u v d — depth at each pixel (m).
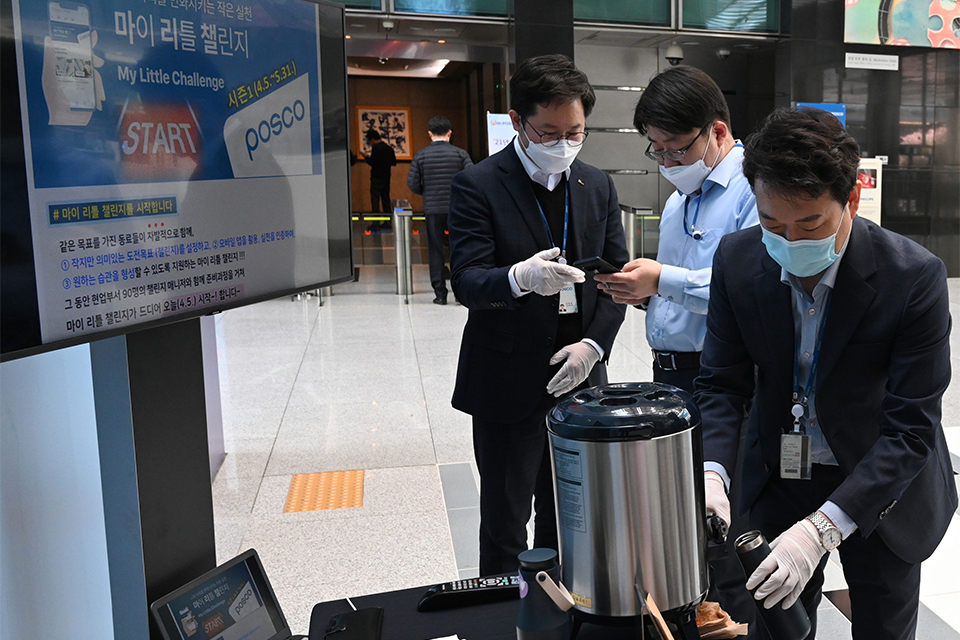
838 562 2.58
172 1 1.19
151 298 1.19
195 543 1.40
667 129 1.82
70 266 1.06
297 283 1.51
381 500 3.20
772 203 1.15
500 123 6.32
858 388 1.32
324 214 1.58
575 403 1.01
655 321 2.02
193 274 1.26
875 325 1.27
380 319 7.00
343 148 1.63
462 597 1.25
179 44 1.21
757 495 1.49
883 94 8.98
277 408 4.45
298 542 2.84
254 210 1.38
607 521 0.95
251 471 3.52
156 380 1.29
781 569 1.09
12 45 0.97
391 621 1.21
